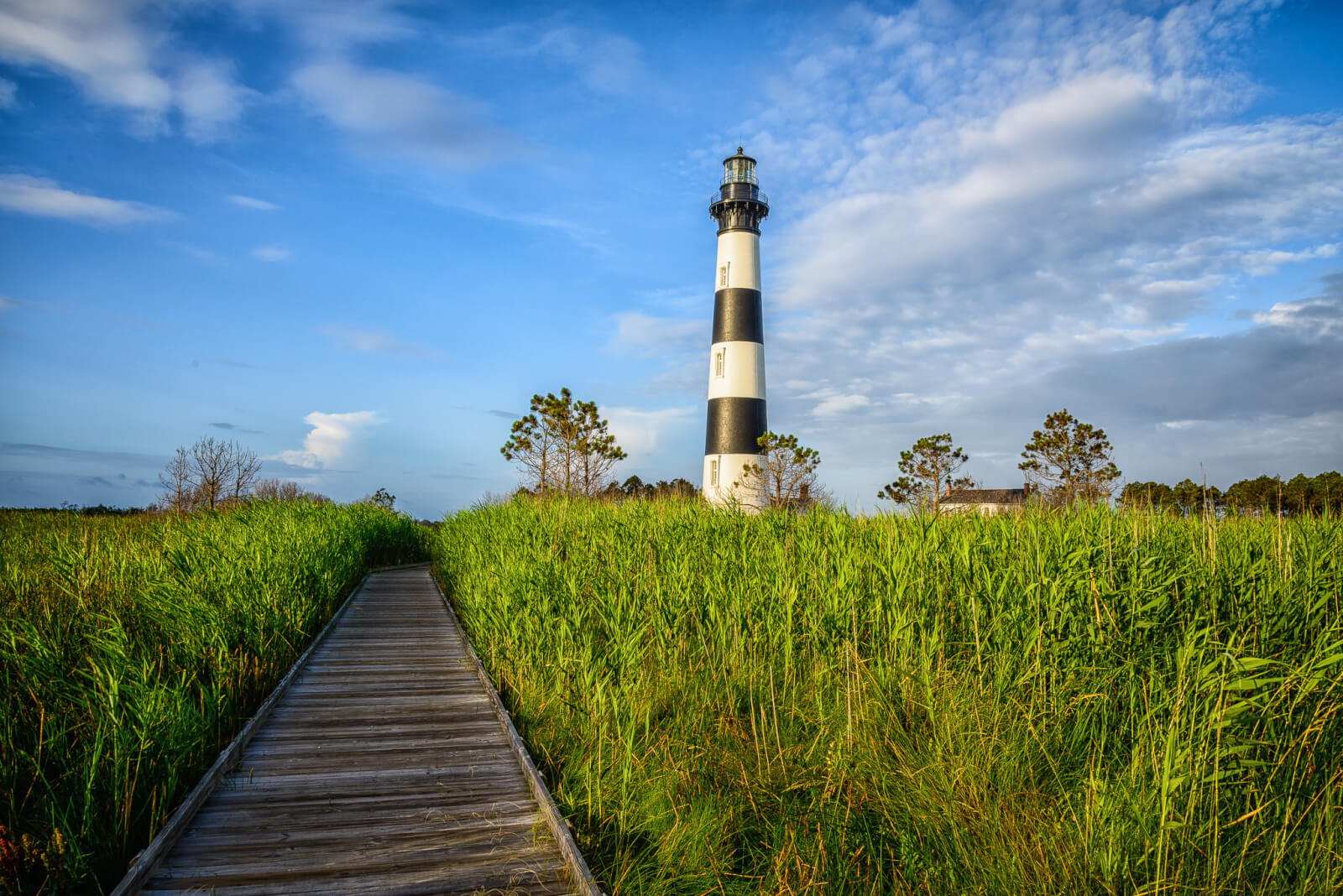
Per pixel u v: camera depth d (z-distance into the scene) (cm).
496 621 702
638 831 370
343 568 1026
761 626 578
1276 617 432
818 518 831
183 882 316
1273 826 312
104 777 364
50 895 298
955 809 334
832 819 354
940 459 2528
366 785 427
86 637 517
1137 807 311
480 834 371
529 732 511
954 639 510
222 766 426
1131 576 471
